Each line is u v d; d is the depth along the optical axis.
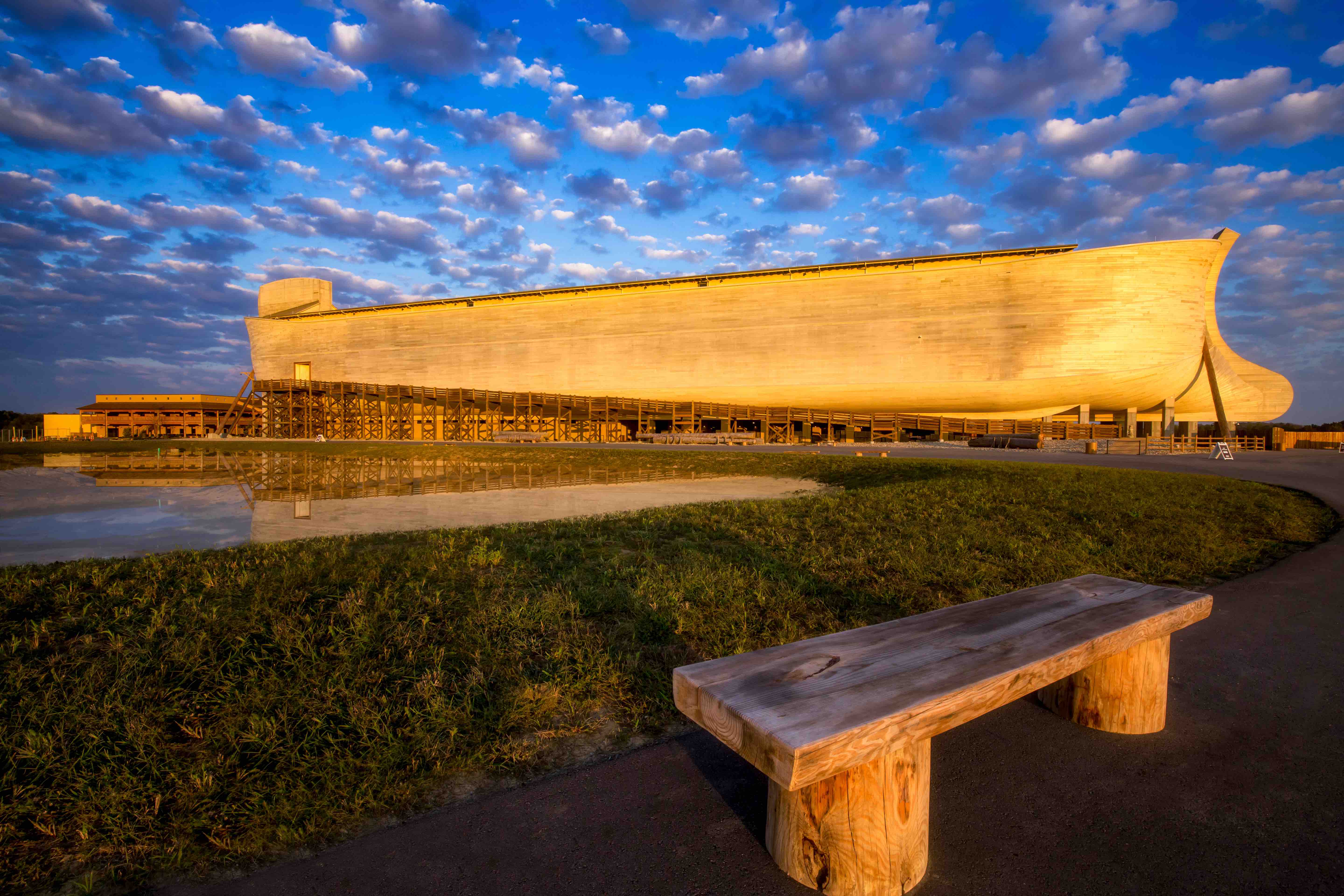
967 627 2.62
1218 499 11.35
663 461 25.45
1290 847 2.12
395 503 13.52
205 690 3.23
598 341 55.88
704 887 1.95
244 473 23.62
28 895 1.95
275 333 69.56
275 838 2.21
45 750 2.61
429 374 62.12
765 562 6.27
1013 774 2.62
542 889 1.93
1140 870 2.01
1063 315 41.41
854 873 1.85
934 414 48.69
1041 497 11.00
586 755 2.77
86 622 4.27
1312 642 4.19
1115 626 2.65
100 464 29.42
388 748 2.68
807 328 48.84
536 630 4.26
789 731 1.64
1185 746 2.86
